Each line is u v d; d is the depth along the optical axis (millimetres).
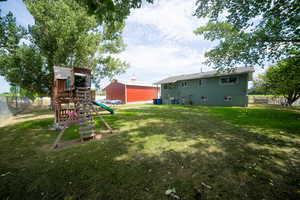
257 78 17422
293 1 4457
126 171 2391
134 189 1923
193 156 2936
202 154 3025
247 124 5797
